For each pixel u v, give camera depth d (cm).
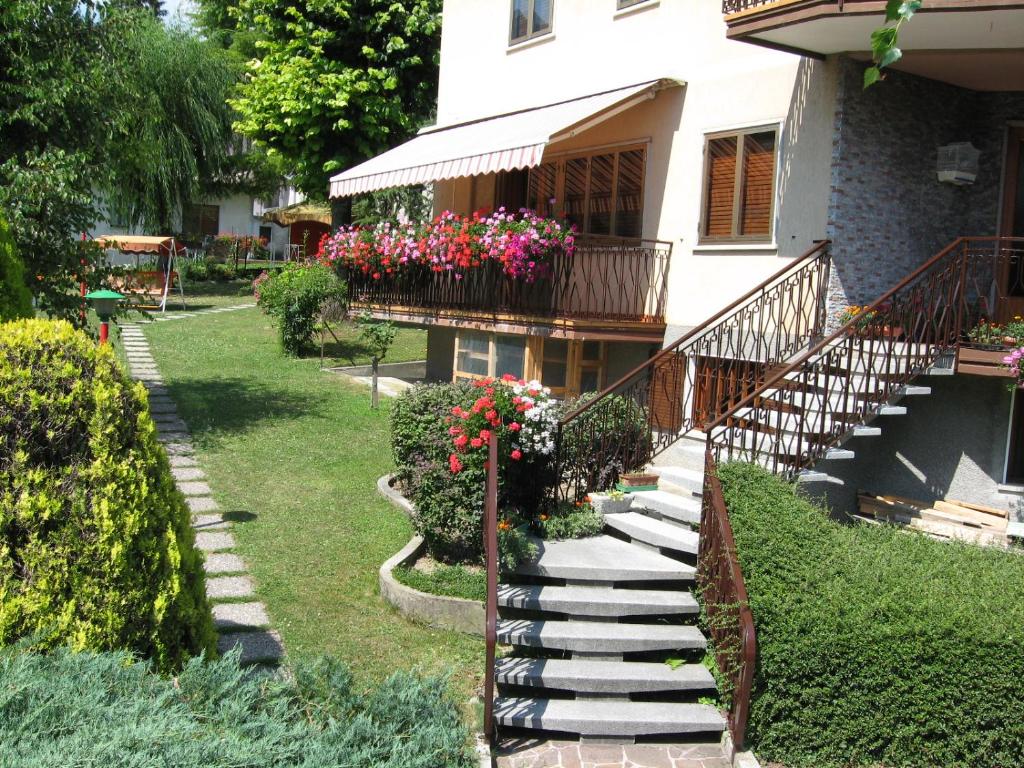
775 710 671
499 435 912
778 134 1191
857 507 1127
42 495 502
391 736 514
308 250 4638
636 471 1056
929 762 662
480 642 823
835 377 1012
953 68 1104
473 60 1808
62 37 1531
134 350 2153
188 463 1287
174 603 551
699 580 819
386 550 998
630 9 1431
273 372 1972
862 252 1131
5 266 950
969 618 671
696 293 1316
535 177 1683
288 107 2386
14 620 491
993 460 1046
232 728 462
